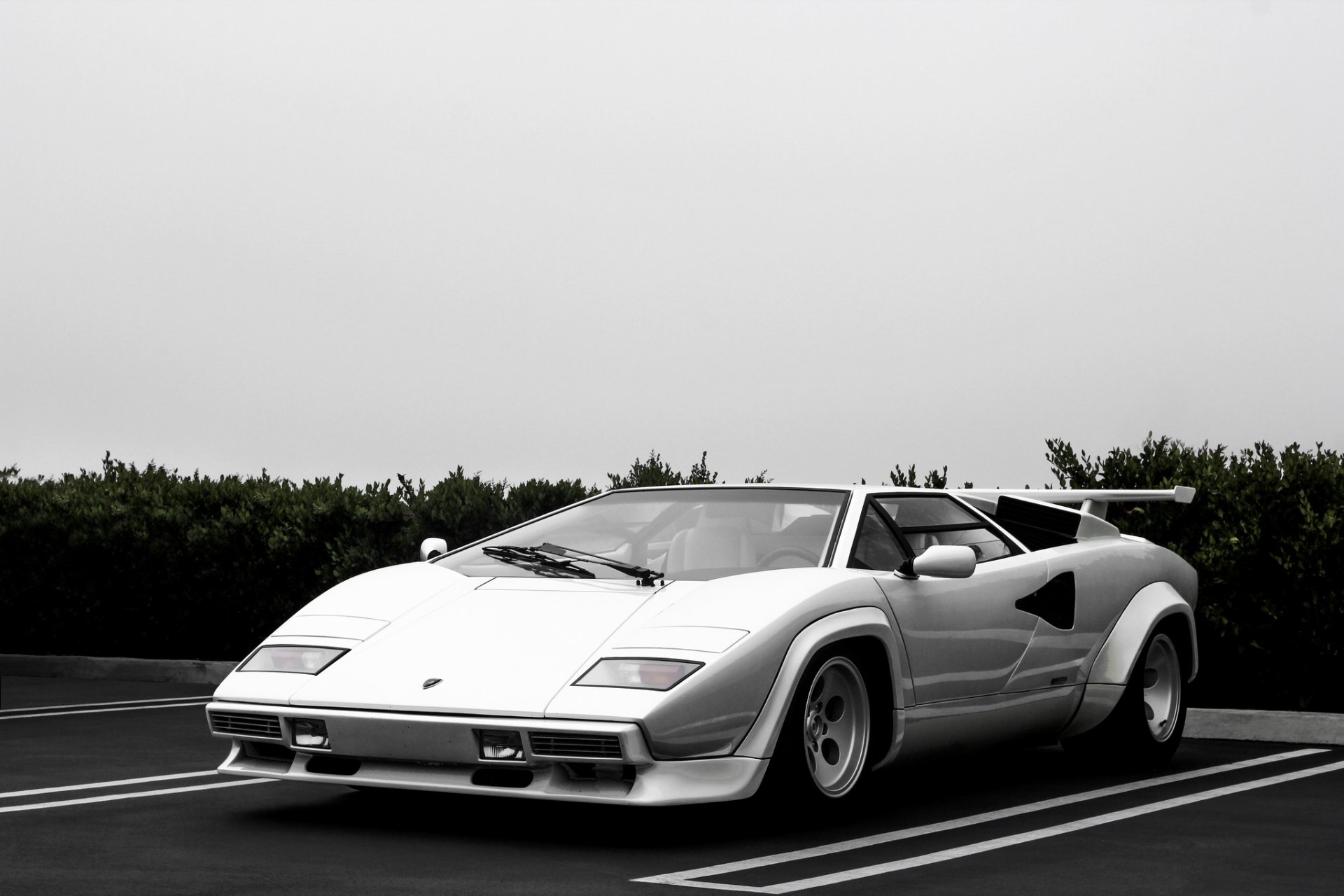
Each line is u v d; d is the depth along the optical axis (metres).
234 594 10.92
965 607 5.58
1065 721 6.24
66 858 4.45
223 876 4.20
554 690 4.54
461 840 4.76
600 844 4.71
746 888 4.07
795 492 5.75
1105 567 6.44
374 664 4.89
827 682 5.07
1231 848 4.75
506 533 6.00
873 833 4.96
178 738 7.47
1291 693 8.12
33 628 11.41
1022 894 4.07
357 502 10.65
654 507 5.84
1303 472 8.14
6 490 11.76
